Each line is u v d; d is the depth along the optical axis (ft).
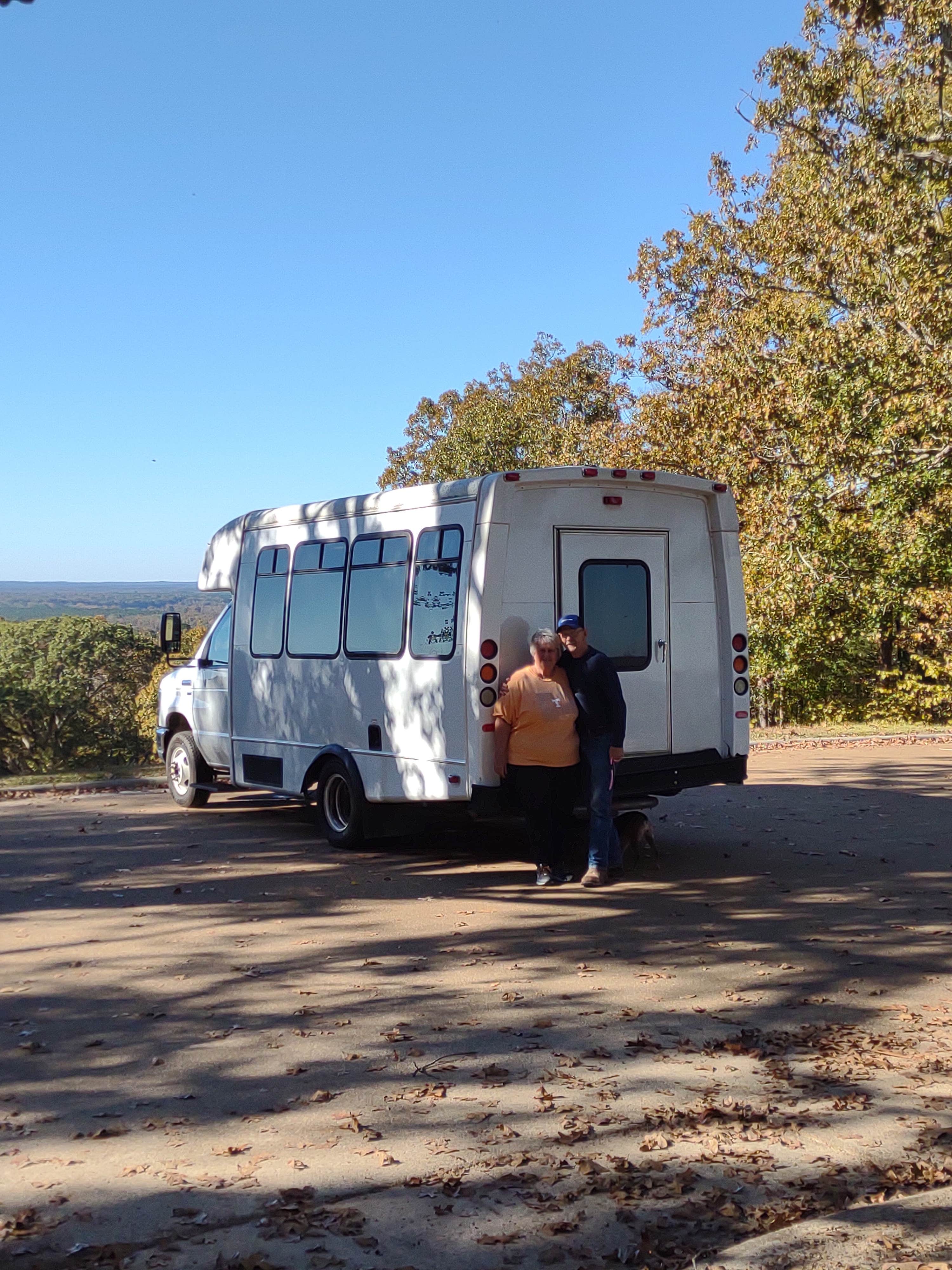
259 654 36.24
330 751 32.22
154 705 215.31
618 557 28.81
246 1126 14.65
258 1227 12.09
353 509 31.96
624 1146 13.88
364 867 30.68
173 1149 14.01
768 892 27.07
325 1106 15.21
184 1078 16.33
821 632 73.26
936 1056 16.65
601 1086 15.72
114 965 21.98
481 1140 14.11
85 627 226.58
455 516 28.14
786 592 71.20
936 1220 11.79
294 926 24.64
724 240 82.17
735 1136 14.07
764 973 20.85
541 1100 15.25
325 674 32.86
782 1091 15.49
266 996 19.98
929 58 59.57
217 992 20.26
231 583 37.99
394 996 19.80
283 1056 17.08
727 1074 16.11
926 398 66.90
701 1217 12.14
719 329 81.46
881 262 71.92
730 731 30.30
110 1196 12.83
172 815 39.93
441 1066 16.58
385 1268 11.32
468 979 20.70
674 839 33.76
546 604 27.78
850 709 78.79
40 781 48.16
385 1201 12.62
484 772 27.07
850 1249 11.26
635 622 29.01
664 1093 15.43
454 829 36.52
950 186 66.80
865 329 71.51
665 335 84.89
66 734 222.89
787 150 77.10
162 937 23.94
